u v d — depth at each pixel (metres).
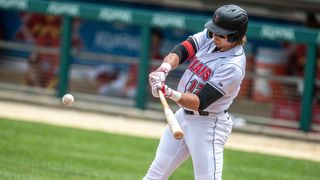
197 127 17.00
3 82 47.88
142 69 43.41
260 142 38.56
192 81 16.86
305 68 40.97
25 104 43.78
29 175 23.86
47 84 46.72
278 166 31.03
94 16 43.91
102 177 24.98
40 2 44.78
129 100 45.25
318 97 41.97
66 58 44.62
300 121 41.41
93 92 46.19
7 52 47.81
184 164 29.78
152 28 44.16
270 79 43.31
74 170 25.83
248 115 43.62
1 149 28.67
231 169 29.27
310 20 48.16
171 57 16.95
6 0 45.34
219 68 16.50
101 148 31.41
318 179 28.70
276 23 49.44
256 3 48.47
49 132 34.22
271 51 46.34
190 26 42.22
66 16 44.38
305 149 37.62
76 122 38.75
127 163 28.48
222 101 16.86
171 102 43.81
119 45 49.97
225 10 16.34
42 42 50.47
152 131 38.09
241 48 16.84
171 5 50.22
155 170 17.72
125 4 50.59
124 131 37.19
